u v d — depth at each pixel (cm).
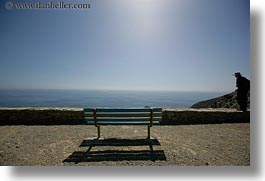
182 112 773
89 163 430
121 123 552
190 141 552
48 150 491
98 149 498
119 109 546
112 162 431
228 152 483
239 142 545
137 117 551
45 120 750
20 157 455
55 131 639
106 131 648
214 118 772
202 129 667
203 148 504
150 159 448
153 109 546
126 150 491
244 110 790
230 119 771
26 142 541
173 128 684
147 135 605
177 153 475
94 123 554
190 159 448
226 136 595
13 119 746
